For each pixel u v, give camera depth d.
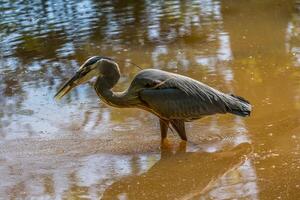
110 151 11.24
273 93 13.48
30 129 12.53
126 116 12.93
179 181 9.88
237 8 22.08
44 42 19.45
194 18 21.02
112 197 9.45
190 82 11.33
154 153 11.05
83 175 10.30
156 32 19.53
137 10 22.95
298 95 13.20
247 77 14.61
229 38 18.17
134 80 11.30
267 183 9.49
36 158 11.13
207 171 10.16
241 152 10.79
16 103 14.16
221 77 14.76
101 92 11.41
